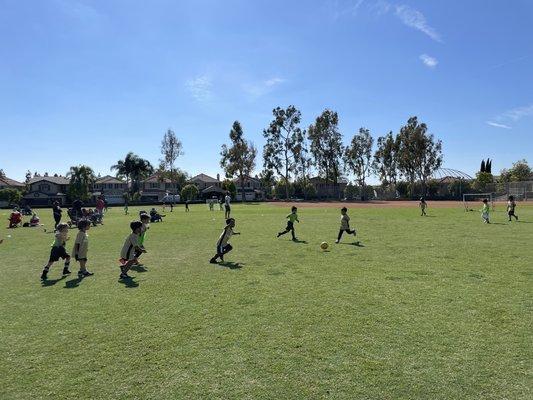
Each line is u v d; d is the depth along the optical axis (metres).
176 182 106.31
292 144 93.69
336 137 96.25
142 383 4.89
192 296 8.68
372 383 4.77
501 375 4.89
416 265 11.56
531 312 7.14
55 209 26.84
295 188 101.56
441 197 88.12
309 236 19.23
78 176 82.12
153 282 10.12
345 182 120.88
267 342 6.03
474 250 14.05
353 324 6.71
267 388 4.70
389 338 6.08
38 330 6.73
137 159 104.94
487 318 6.86
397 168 103.19
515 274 10.16
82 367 5.35
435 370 5.05
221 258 12.89
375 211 40.72
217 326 6.75
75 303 8.32
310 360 5.40
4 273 11.63
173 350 5.82
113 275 11.11
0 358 5.67
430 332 6.28
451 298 8.10
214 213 41.19
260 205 65.06
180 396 4.57
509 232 19.55
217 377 4.99
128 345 6.03
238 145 92.62
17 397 4.63
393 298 8.19
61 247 11.02
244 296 8.59
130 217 37.19
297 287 9.27
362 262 12.20
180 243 17.52
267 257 13.46
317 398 4.46
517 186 70.50
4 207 76.25
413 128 96.12
